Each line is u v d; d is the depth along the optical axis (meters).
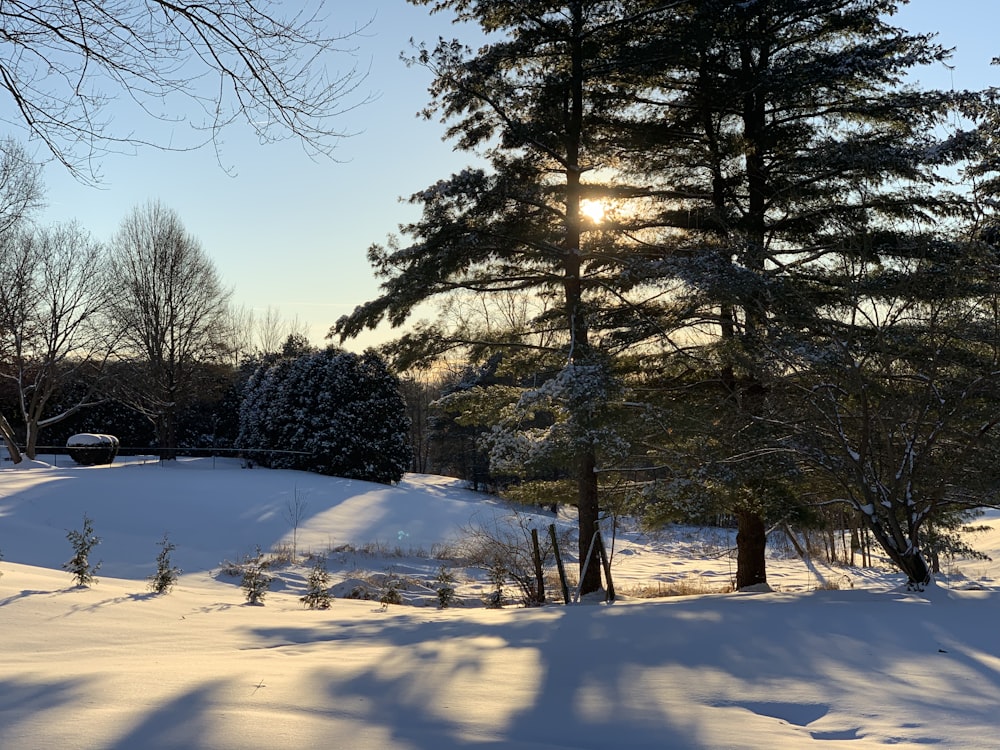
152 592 12.51
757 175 16.05
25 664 6.27
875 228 14.59
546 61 16.14
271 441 41.38
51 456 43.69
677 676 5.99
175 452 43.16
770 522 15.05
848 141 14.64
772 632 7.85
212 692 4.96
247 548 21.91
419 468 72.56
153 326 41.16
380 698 5.11
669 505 15.24
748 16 15.12
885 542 11.73
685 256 15.21
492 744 4.14
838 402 12.89
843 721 4.89
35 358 39.91
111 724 4.11
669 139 16.52
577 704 5.11
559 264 16.84
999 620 8.39
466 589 18.20
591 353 15.03
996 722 4.78
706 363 15.59
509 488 17.95
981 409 12.08
